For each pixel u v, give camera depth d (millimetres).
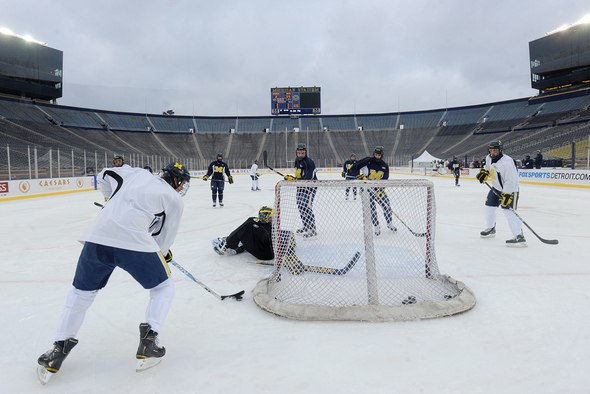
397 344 2408
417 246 4039
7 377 2107
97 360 2297
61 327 2066
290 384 1994
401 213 4367
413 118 57844
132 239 2064
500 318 2787
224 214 9156
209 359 2268
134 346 2477
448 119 54938
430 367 2137
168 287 2270
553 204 10344
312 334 2568
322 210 4660
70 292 2145
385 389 1936
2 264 4582
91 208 11172
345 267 3816
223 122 58812
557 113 43906
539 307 2992
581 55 42375
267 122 59531
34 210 10688
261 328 2678
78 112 48125
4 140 31766
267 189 18562
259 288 3273
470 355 2264
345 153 50594
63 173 21766
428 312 2779
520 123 46312
